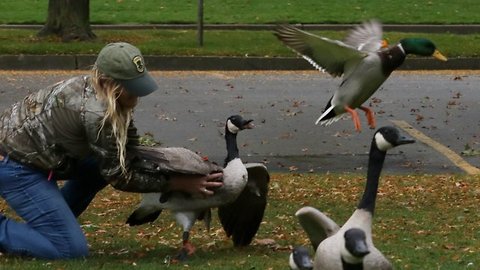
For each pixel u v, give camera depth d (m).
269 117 14.82
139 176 7.04
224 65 19.36
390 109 15.43
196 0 28.34
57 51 19.45
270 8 27.06
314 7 27.16
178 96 16.34
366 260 5.57
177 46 20.14
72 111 6.97
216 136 13.60
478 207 9.59
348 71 8.15
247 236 7.88
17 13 25.97
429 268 7.11
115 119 6.88
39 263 7.09
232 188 7.25
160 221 8.96
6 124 7.22
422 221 8.93
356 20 25.12
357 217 5.92
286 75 18.70
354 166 11.95
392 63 8.15
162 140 13.33
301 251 5.50
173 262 7.25
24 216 7.28
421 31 24.31
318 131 13.91
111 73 6.86
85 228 8.63
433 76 18.75
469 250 7.72
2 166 7.19
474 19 25.53
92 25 24.17
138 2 27.80
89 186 7.74
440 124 14.39
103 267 7.02
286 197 10.04
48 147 7.09
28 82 17.44
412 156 12.45
